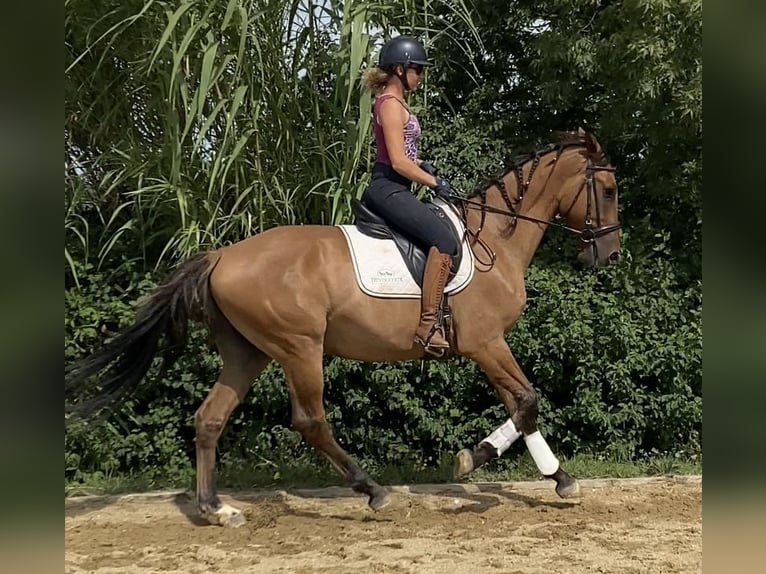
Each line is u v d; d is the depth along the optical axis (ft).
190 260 12.90
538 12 24.16
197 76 16.61
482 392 19.26
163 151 16.57
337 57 16.44
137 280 17.79
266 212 17.35
